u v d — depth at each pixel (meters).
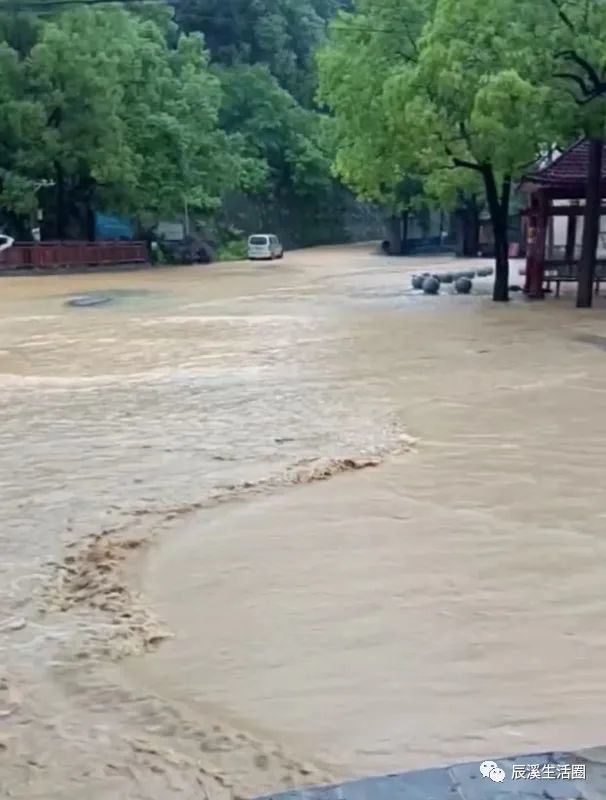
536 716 5.05
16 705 5.27
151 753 4.76
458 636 6.04
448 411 12.80
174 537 8.05
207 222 62.19
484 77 22.16
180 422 12.51
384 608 6.48
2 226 48.72
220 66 70.94
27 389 15.26
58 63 44.53
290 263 54.94
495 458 10.34
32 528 8.32
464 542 7.74
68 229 50.31
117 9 48.72
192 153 51.34
